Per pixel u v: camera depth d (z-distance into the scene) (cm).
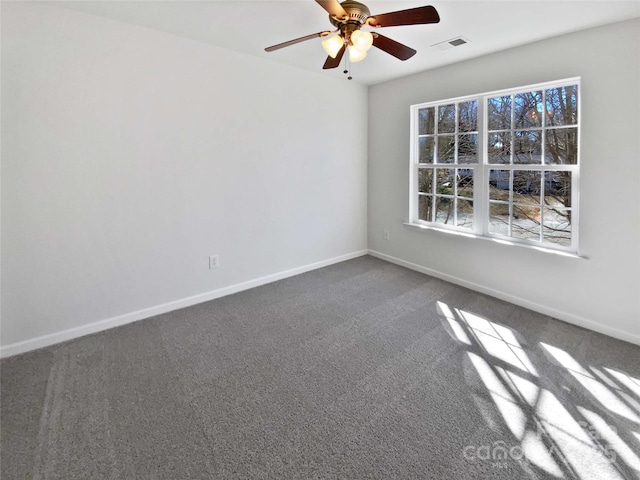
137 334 263
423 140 395
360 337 258
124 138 264
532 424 170
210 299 329
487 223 341
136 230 278
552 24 244
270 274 375
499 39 274
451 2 214
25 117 225
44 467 148
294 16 243
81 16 237
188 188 303
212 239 324
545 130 291
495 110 324
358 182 453
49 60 229
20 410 181
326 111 401
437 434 164
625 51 234
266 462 150
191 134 298
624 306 250
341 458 151
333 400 189
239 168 334
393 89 411
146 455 153
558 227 290
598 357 228
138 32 262
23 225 231
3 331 231
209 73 302
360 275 396
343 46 208
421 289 353
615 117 242
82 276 257
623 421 170
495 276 331
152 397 192
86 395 193
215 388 200
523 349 238
